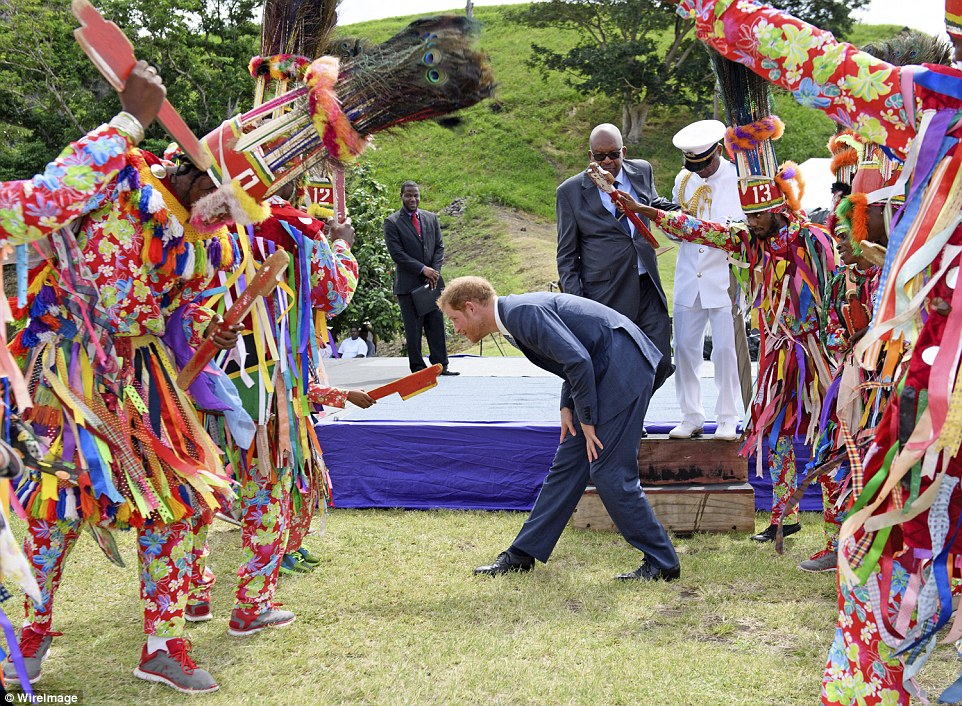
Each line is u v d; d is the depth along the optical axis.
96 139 2.43
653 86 43.47
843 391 2.53
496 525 5.08
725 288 4.93
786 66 2.11
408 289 9.31
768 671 3.16
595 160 5.12
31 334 2.90
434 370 3.72
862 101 2.06
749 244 4.23
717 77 3.96
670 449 4.92
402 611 3.79
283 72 3.18
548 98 46.56
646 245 5.11
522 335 3.97
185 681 3.08
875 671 2.14
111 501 2.92
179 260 3.01
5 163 28.23
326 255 3.70
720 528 4.82
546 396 7.34
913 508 2.05
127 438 2.91
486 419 5.82
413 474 5.46
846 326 4.19
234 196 2.77
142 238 2.89
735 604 3.82
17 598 3.93
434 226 9.52
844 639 2.19
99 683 3.13
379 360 11.65
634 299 5.10
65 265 2.85
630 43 44.97
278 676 3.19
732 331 4.93
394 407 6.67
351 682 3.13
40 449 2.58
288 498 3.67
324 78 2.70
